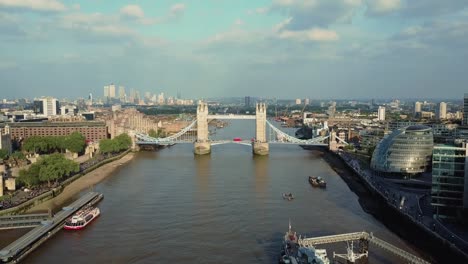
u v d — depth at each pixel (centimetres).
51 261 14750
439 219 18112
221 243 16412
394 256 14762
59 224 18212
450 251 14875
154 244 16338
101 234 17488
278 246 16088
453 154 17850
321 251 13775
